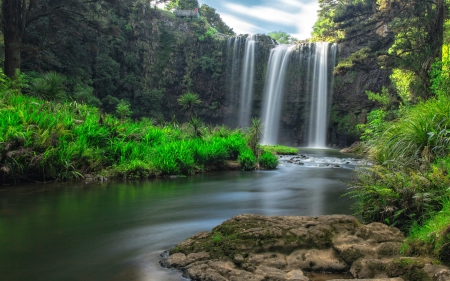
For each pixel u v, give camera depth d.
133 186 10.88
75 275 3.94
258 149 19.36
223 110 54.00
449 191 4.90
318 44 47.66
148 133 16.33
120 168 12.77
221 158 16.55
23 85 18.67
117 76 46.56
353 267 4.05
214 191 10.17
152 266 4.22
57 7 25.28
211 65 52.88
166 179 12.80
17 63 22.39
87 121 14.45
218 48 54.00
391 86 37.28
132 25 50.12
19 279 3.82
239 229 4.86
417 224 5.00
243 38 53.38
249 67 52.88
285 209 7.64
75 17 28.98
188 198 8.95
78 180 11.73
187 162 14.48
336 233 4.82
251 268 3.94
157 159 13.94
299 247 4.48
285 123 50.16
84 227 5.97
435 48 15.79
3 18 22.00
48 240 5.21
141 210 7.41
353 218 5.24
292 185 11.65
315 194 9.77
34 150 11.33
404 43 17.03
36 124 12.30
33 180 11.16
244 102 53.03
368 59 20.22
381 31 34.69
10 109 12.81
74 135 13.12
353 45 44.53
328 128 46.81
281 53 51.00
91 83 41.38
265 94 52.06
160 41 54.38
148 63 51.94
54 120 13.01
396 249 4.27
